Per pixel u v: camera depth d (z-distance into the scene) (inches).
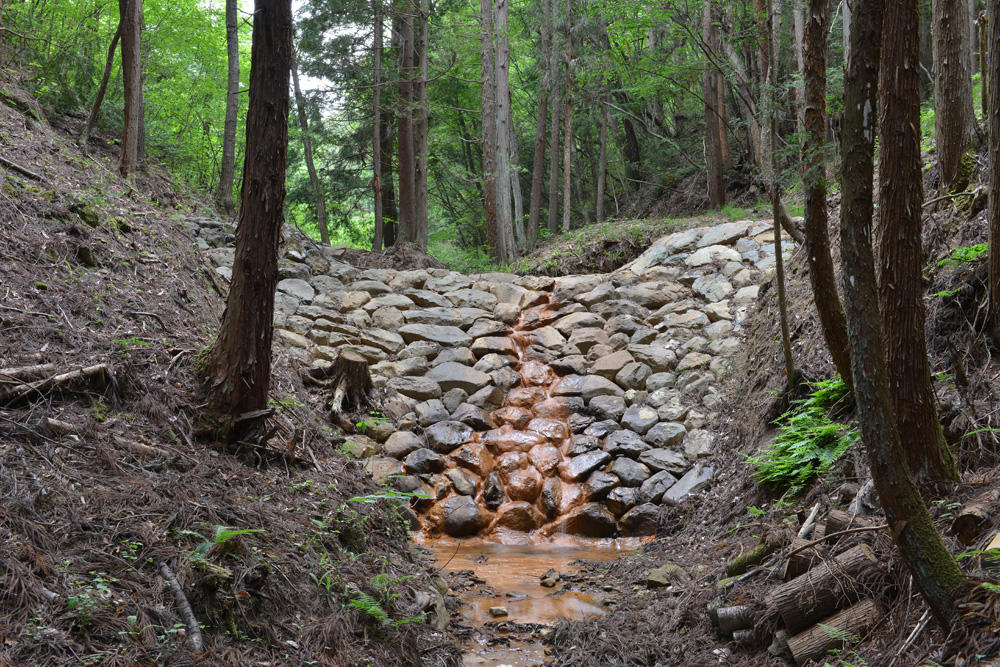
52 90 456.8
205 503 160.9
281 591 147.9
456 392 380.8
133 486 154.4
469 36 704.4
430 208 1182.9
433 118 829.8
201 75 722.2
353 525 198.7
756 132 577.3
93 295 231.1
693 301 426.0
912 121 155.0
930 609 123.0
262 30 197.3
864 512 170.6
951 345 185.9
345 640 148.1
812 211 195.8
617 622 199.8
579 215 1002.7
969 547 135.9
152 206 399.9
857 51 119.0
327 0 657.0
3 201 245.9
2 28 401.1
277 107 201.2
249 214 201.5
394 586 187.3
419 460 333.1
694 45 581.0
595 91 799.1
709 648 170.1
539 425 364.5
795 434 234.7
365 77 700.0
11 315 193.5
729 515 256.1
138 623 119.3
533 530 317.7
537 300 461.7
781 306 263.6
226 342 202.8
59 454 154.6
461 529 314.7
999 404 172.4
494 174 682.8
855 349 119.0
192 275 319.9
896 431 117.5
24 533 125.9
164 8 663.8
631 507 313.6
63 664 105.8
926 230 243.8
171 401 197.2
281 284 439.5
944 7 245.9
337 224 928.9
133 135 415.5
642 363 388.2
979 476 155.3
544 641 196.9
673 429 339.0
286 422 245.3
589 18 711.7
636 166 904.3
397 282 470.3
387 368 391.9
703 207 732.0
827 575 150.6
